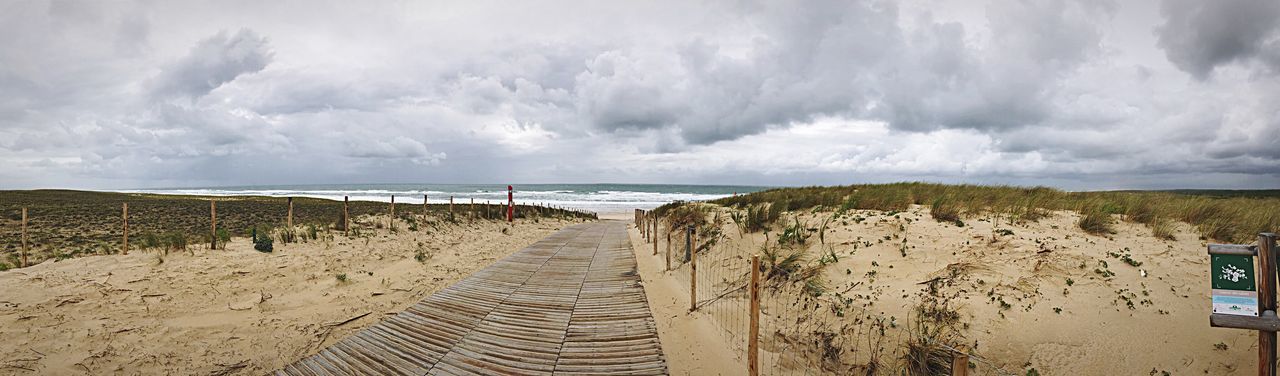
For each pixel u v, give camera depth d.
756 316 4.24
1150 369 3.63
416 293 7.94
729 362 4.93
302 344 5.59
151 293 6.66
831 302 5.46
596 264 10.68
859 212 8.30
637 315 6.53
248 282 7.66
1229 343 3.64
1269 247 2.32
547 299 7.40
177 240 9.45
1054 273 4.87
